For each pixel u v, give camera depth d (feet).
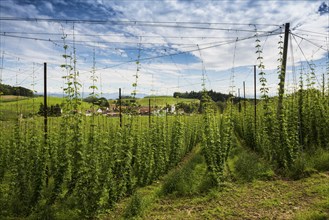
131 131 22.50
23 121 23.06
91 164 17.42
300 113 30.71
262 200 19.29
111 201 19.13
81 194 16.92
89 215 17.08
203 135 25.68
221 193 21.52
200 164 32.45
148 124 29.76
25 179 18.69
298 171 24.14
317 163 25.04
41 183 18.35
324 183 20.90
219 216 17.12
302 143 29.86
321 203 16.97
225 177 24.90
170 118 37.65
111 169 19.04
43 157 18.72
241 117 52.80
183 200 20.79
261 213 17.02
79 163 16.80
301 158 25.16
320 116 29.94
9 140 24.85
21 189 18.42
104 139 20.61
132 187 22.79
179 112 37.22
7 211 17.97
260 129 34.83
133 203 18.53
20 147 21.04
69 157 17.49
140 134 26.43
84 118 18.94
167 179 24.27
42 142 19.80
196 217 17.29
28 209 18.02
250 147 42.39
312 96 31.89
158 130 30.07
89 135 18.79
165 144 30.55
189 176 24.98
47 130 21.45
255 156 31.42
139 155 24.89
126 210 18.35
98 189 17.37
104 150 19.42
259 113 39.91
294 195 19.42
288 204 17.97
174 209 18.98
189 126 44.04
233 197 20.47
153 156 27.07
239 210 17.85
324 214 14.89
